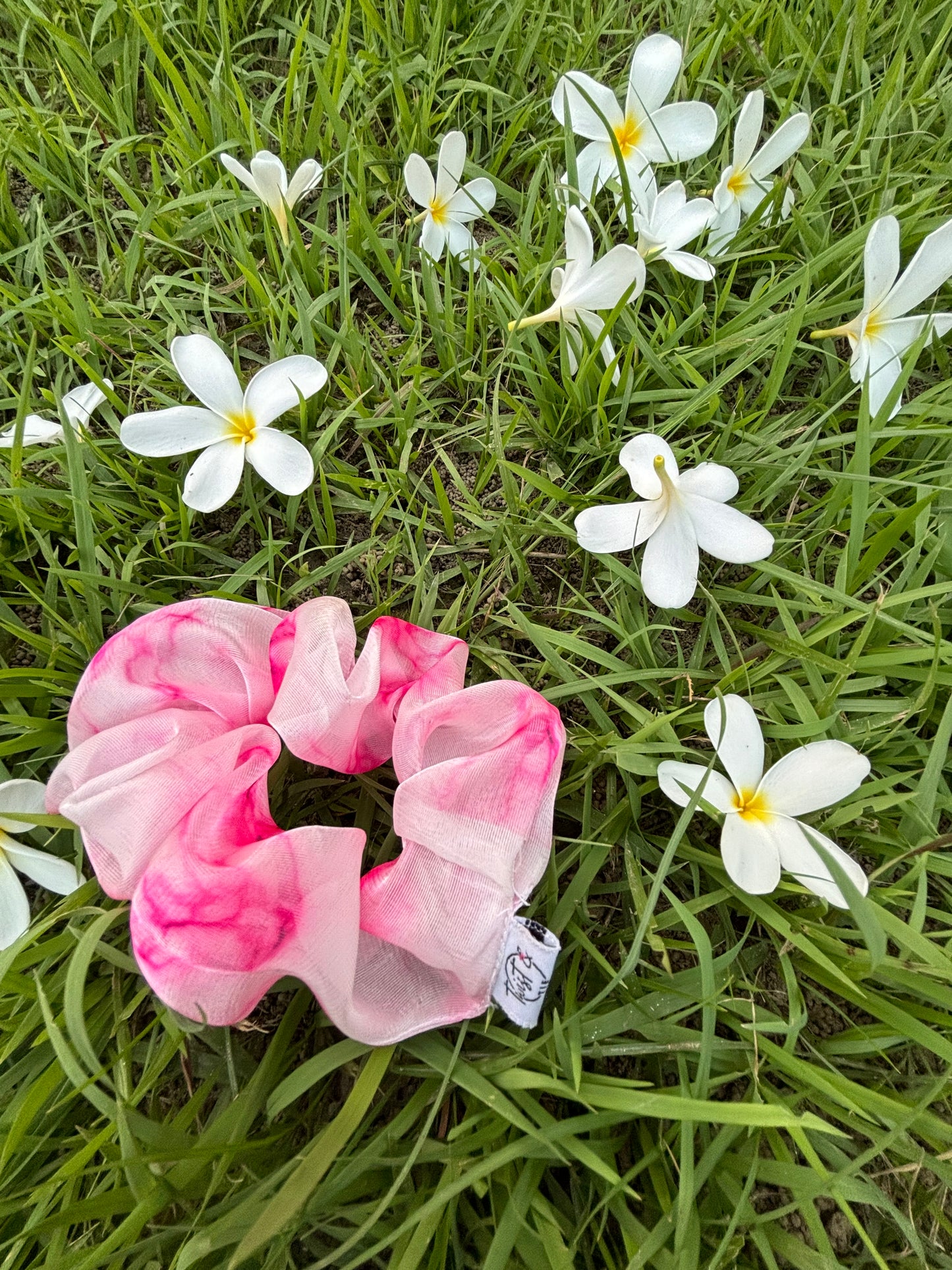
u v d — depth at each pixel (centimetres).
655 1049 26
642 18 48
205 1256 24
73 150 41
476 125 44
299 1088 24
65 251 43
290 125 44
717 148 45
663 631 34
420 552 35
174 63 46
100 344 38
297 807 31
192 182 41
